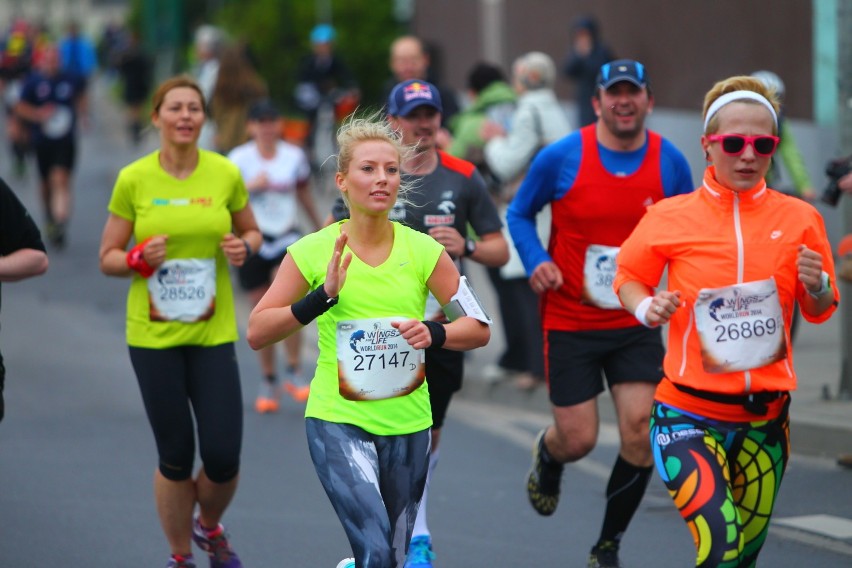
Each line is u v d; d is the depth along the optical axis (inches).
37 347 1733.5
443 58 3644.2
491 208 904.3
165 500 828.0
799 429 1165.7
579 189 845.2
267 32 4119.1
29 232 739.4
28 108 2458.2
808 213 665.0
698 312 660.7
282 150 1423.5
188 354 838.5
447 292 679.1
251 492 1066.7
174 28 4931.1
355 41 4003.4
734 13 2215.8
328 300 642.8
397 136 874.1
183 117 838.5
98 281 2218.3
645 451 825.5
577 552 909.8
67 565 882.1
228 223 850.1
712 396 659.4
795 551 890.7
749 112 650.8
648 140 850.1
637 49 2576.3
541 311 879.7
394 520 669.9
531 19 3097.9
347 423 665.0
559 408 863.1
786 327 665.0
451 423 1349.7
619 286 688.4
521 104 1352.1
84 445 1230.3
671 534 941.2
